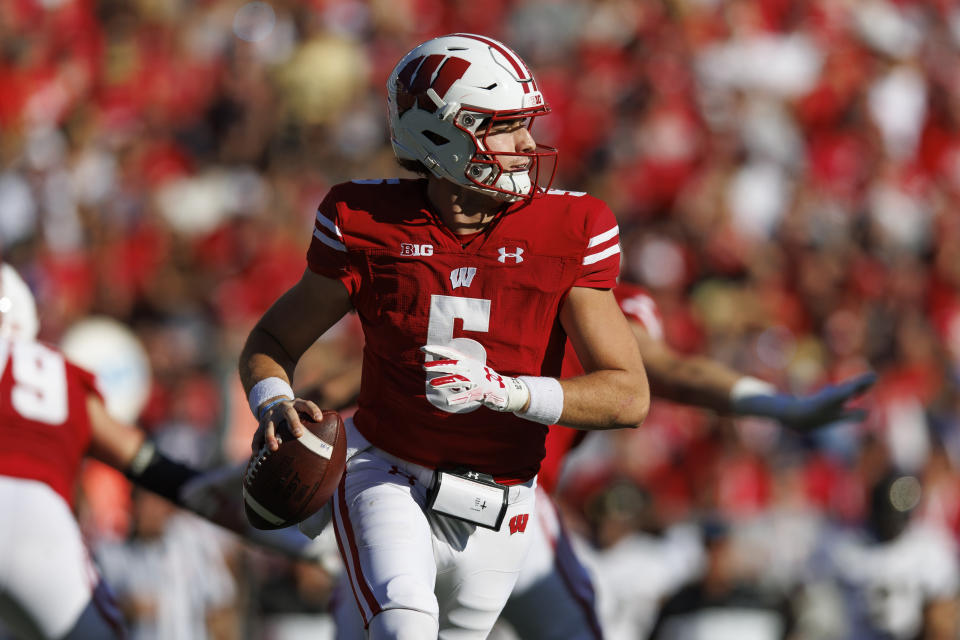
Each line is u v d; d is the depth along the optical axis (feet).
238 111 138.92
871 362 112.68
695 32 144.56
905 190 133.49
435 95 36.52
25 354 46.29
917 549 80.38
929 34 155.74
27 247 123.95
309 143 135.44
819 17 150.10
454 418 37.27
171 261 122.52
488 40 37.63
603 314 36.78
